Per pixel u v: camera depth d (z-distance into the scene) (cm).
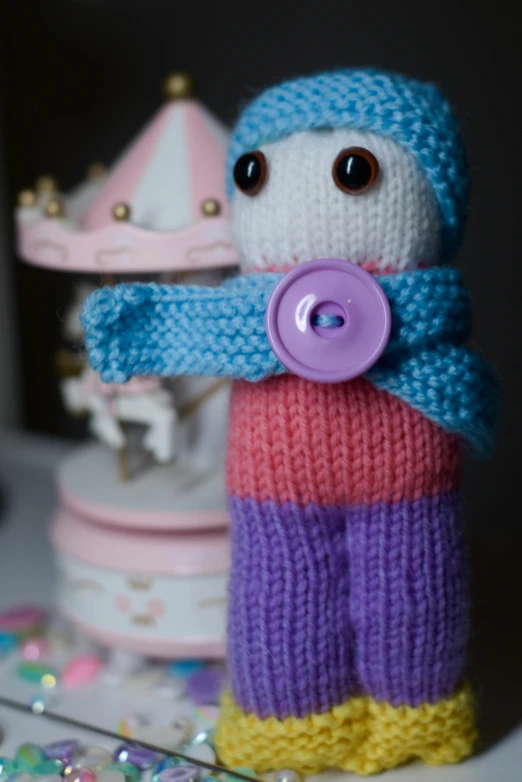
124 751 40
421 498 38
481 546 54
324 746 38
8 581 53
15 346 74
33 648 47
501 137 53
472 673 44
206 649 44
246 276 38
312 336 36
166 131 44
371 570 38
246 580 38
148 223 43
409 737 39
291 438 37
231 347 37
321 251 37
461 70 53
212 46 58
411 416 38
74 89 64
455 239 39
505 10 52
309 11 55
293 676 38
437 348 37
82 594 45
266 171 38
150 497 45
